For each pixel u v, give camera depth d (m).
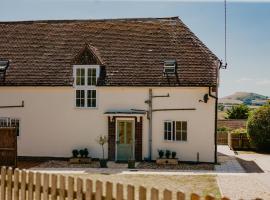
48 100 27.86
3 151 22.11
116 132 26.89
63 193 9.41
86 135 27.38
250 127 33.19
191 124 26.30
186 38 28.86
